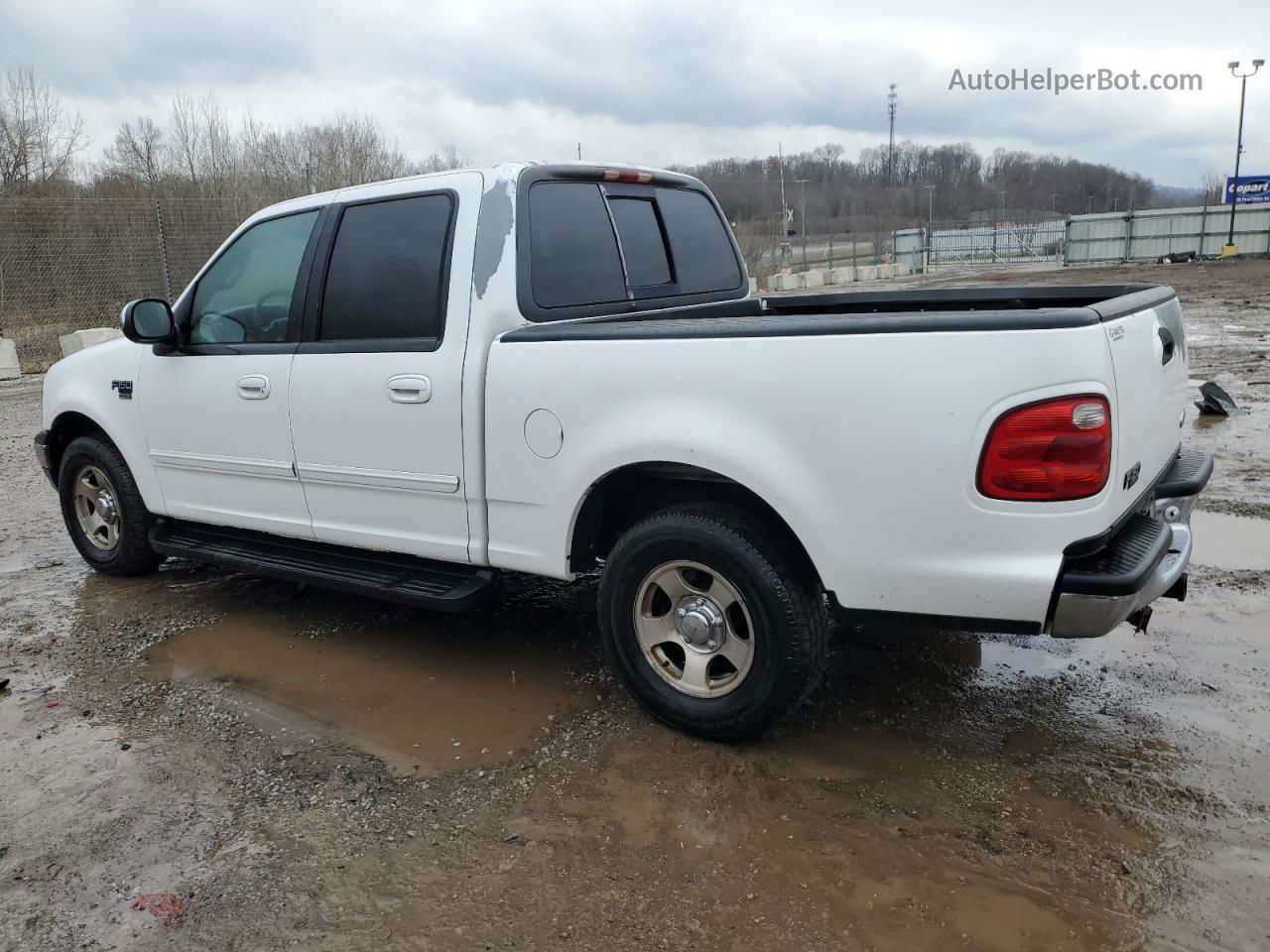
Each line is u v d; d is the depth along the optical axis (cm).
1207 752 314
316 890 260
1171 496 329
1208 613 425
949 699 356
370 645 424
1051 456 261
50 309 1797
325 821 291
